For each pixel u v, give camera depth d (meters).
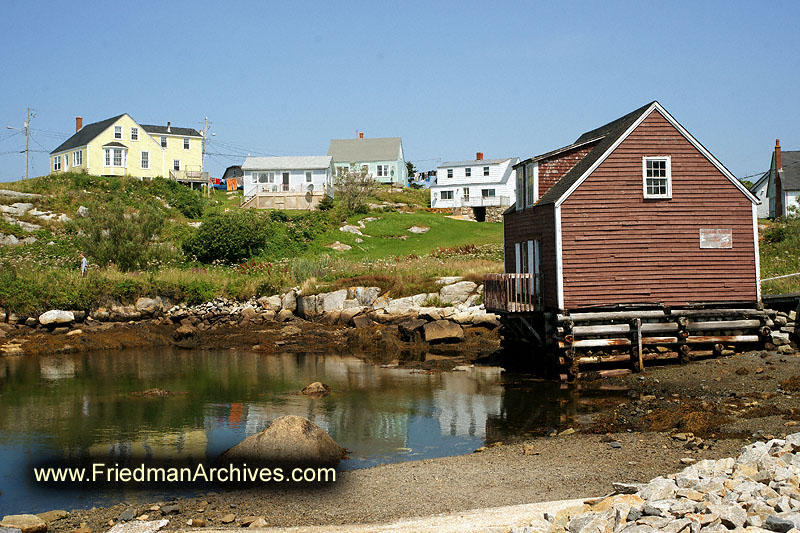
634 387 19.53
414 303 33.66
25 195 51.62
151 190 60.34
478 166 78.44
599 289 21.91
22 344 29.50
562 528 8.09
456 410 17.69
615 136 22.44
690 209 22.53
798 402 15.56
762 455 9.49
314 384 20.17
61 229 46.12
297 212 59.56
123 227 41.50
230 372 23.86
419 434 15.37
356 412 17.55
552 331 21.88
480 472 12.23
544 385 20.78
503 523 9.04
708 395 17.44
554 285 22.09
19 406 18.25
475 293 33.53
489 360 26.00
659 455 12.66
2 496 11.47
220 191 86.56
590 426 15.56
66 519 10.42
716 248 22.64
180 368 24.81
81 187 56.88
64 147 71.56
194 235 46.03
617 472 11.77
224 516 10.28
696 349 22.59
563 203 21.88
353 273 38.31
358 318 33.03
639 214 22.22
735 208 22.83
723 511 7.50
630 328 21.38
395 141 98.25
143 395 19.67
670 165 22.41
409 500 10.84
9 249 41.12
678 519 7.52
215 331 33.59
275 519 10.20
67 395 19.73
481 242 52.16
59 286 34.06
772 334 21.95
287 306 36.31
